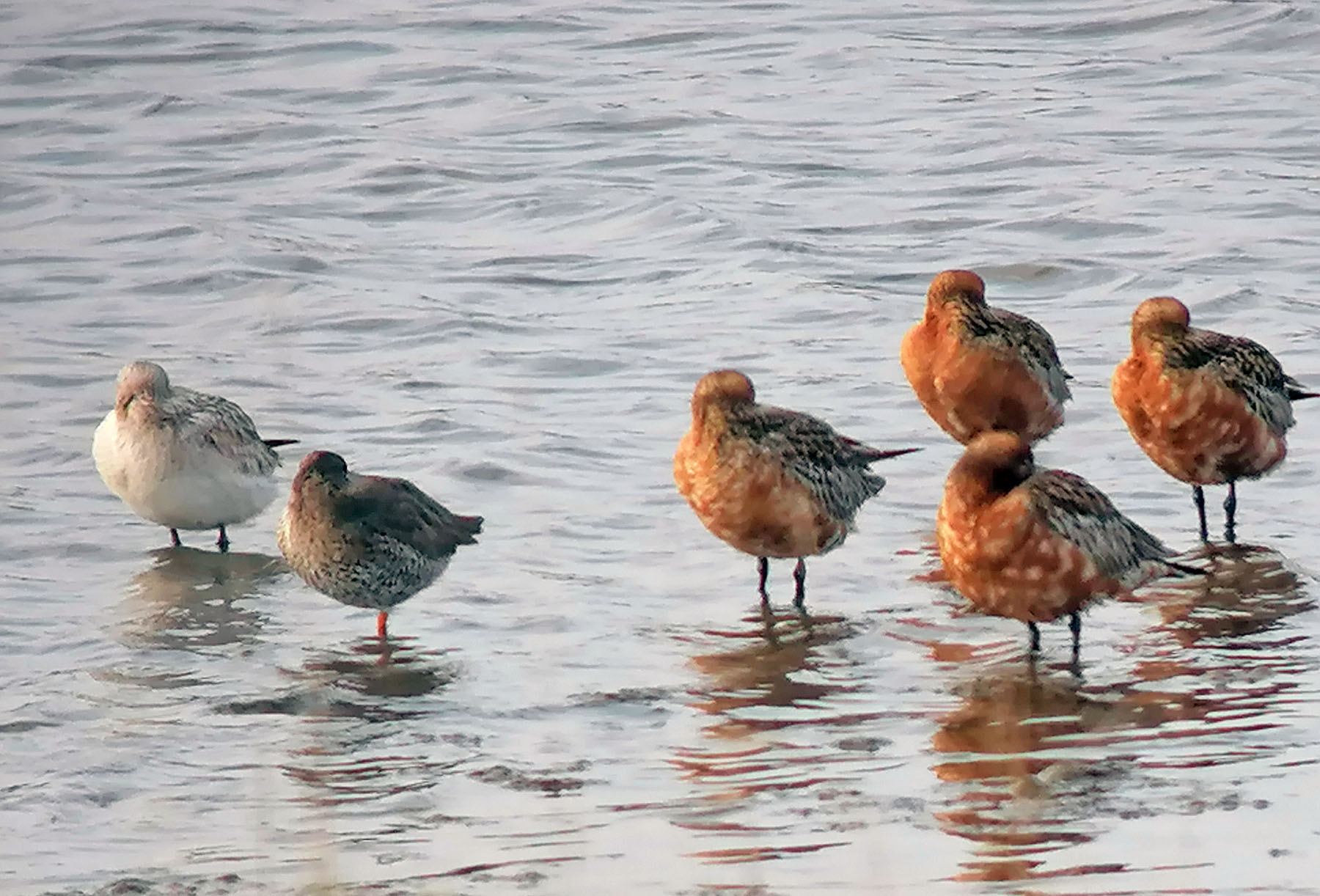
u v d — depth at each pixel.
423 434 19.02
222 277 25.02
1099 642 14.02
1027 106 32.56
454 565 15.71
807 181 28.88
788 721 12.52
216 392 20.48
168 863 10.35
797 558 15.10
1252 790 11.00
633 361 21.38
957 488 13.47
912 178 28.89
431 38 38.00
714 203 27.77
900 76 34.66
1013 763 11.64
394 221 28.02
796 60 35.84
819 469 14.75
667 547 16.16
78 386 20.80
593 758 11.92
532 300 23.98
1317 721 12.20
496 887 9.91
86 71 36.34
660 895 9.75
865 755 11.88
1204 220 26.28
